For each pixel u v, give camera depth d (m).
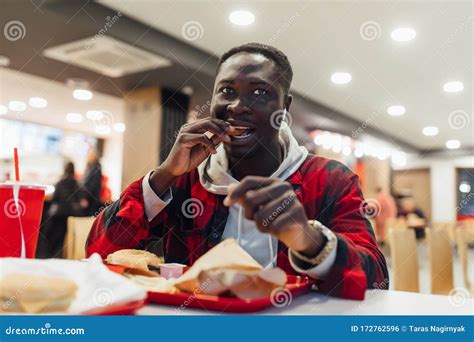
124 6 2.81
